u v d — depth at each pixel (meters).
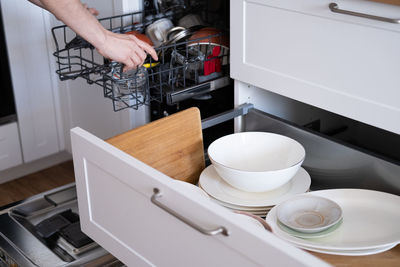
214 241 0.78
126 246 1.00
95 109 2.06
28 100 2.27
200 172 1.30
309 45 1.16
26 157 2.35
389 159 1.11
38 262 1.20
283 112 1.51
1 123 2.24
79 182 1.06
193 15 1.56
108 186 0.97
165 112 1.73
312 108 1.55
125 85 1.29
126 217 0.96
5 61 2.15
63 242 1.28
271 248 0.68
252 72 1.31
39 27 2.18
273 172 1.07
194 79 1.45
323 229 0.99
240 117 1.42
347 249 0.94
